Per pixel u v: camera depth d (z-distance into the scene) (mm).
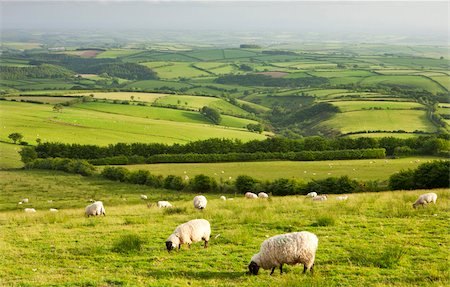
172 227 24469
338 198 35781
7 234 24156
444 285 13805
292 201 34938
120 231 23875
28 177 81625
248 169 85188
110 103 183875
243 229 22594
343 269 15852
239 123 172125
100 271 16703
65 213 32688
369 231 21266
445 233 20359
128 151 99125
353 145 97625
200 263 17203
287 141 98375
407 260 16734
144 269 16781
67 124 136000
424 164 55594
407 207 26734
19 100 177000
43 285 14836
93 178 80688
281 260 14984
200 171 84250
